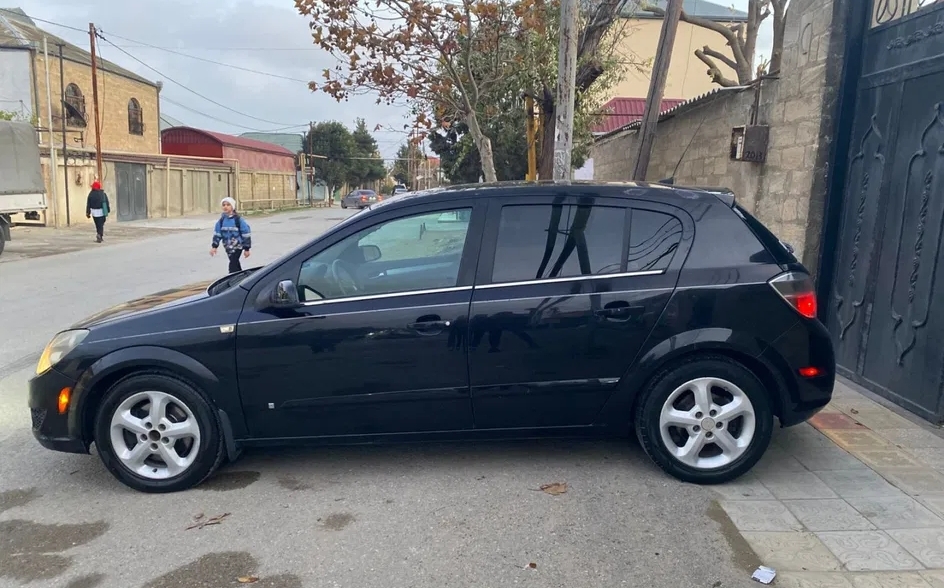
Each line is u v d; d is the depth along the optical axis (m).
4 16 30.70
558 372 4.17
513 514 3.89
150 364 4.16
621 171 16.23
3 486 4.39
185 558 3.53
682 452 4.19
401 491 4.20
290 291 4.12
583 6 12.27
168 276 13.84
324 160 68.56
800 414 4.21
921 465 4.39
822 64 6.23
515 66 12.12
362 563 3.45
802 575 3.29
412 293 4.20
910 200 5.24
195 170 37.66
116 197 30.27
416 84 11.55
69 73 30.62
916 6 5.36
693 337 4.08
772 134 7.23
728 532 3.67
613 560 3.43
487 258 4.23
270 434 4.29
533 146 13.84
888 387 5.49
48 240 21.84
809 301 4.15
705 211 4.25
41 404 4.25
